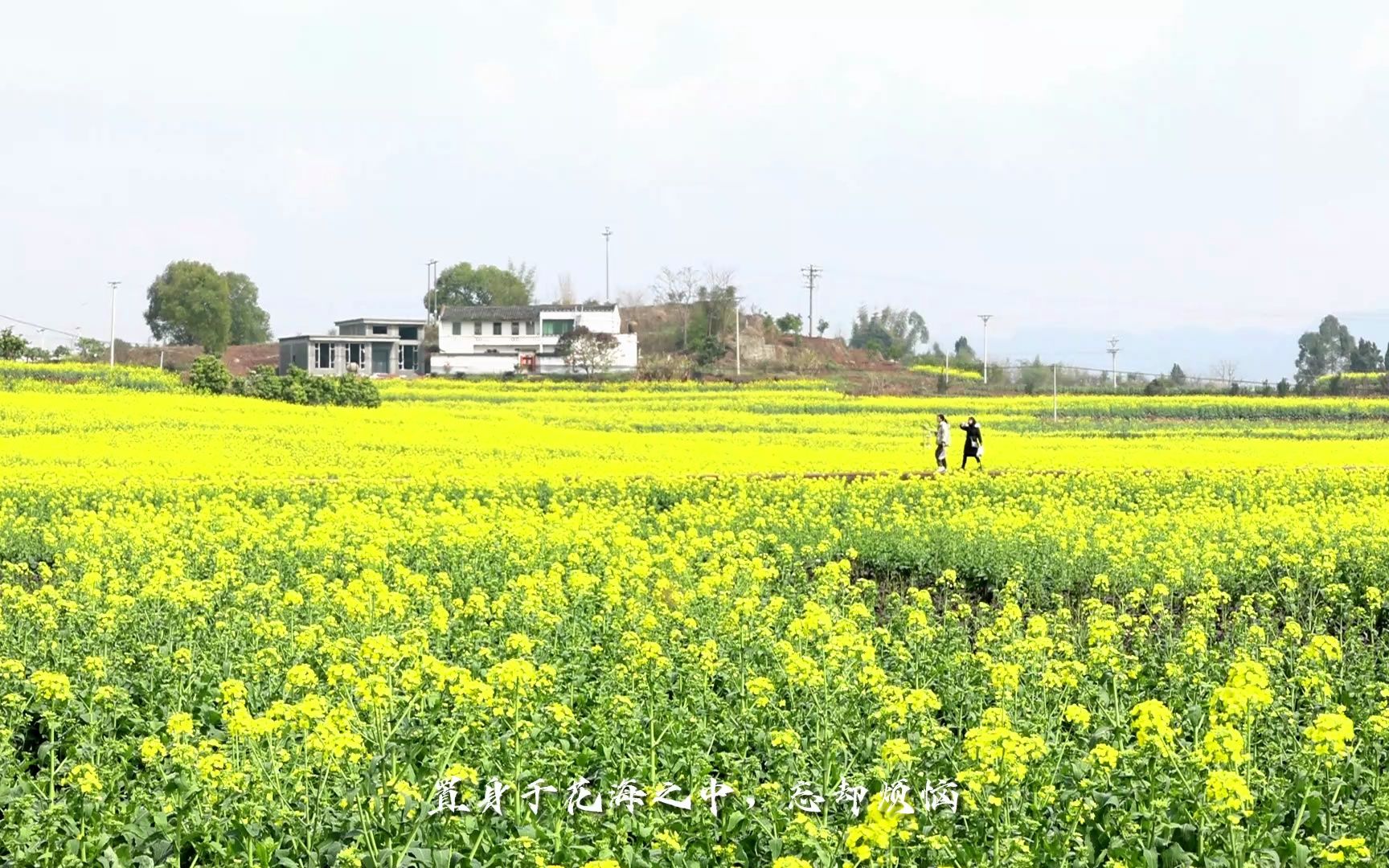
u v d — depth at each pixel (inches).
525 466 1807.3
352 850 392.5
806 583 929.5
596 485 1523.1
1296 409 3479.3
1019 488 1558.8
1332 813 426.9
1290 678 582.9
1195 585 913.5
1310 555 996.6
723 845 407.5
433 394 3521.2
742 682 568.1
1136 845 402.6
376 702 481.1
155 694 580.1
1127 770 440.5
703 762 462.3
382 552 947.3
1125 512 1434.5
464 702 480.4
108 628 658.2
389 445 2092.8
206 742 441.7
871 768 454.6
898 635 748.6
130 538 1062.4
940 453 1818.4
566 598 735.7
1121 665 589.3
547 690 516.7
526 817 417.1
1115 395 4296.3
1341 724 422.9
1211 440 2576.3
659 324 5895.7
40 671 569.3
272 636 636.7
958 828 424.2
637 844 417.7
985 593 989.2
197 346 6702.8
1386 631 764.0
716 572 891.4
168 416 2443.4
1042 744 413.7
